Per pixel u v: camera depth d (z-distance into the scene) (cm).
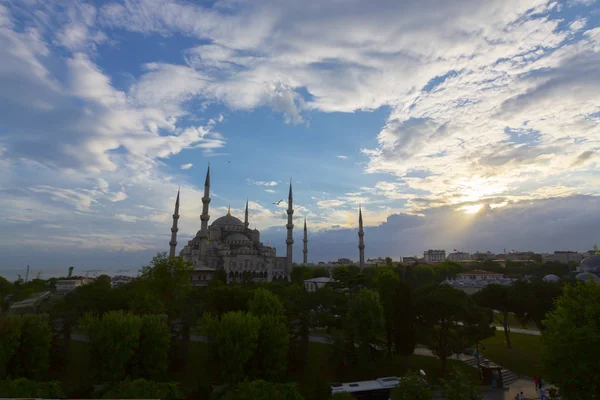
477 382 5728
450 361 6681
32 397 4053
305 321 6544
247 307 7000
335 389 4762
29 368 5303
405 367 6391
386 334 6681
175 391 4238
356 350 6084
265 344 5559
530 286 7288
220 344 5334
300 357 6375
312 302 6794
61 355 6156
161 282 8350
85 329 5678
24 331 5431
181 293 8125
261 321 5672
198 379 5869
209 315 6050
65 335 6372
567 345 3594
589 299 3856
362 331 5931
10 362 5238
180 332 6469
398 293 6481
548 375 3881
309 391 5553
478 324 6047
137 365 5344
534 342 7719
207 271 17538
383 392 4831
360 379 5916
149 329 5500
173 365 6181
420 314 6450
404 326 6278
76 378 5809
